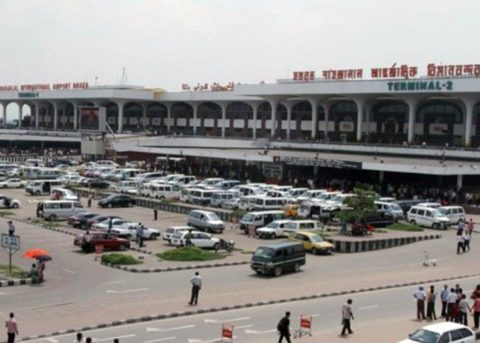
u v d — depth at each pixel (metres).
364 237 62.12
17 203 82.50
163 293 41.09
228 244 57.28
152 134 154.62
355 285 45.03
